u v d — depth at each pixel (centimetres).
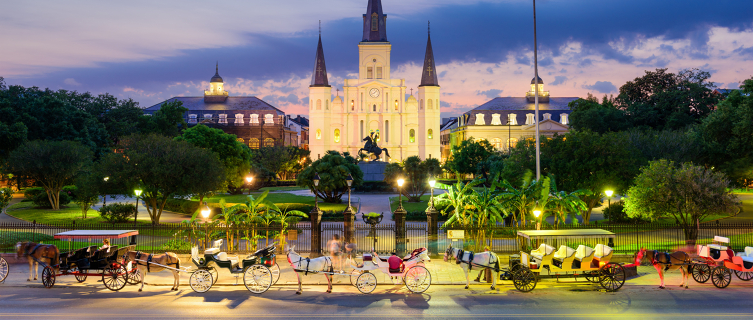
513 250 2198
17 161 4359
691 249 2184
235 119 11681
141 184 3362
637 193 2500
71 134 6838
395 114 11175
